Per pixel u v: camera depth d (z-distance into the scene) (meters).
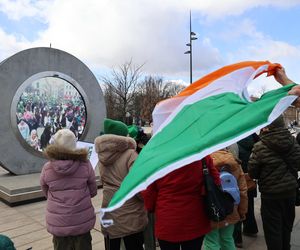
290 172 3.56
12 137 8.33
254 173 3.65
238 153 4.62
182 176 2.54
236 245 4.38
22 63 8.50
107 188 3.27
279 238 3.56
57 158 3.00
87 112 9.85
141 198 3.25
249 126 1.67
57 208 3.02
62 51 9.31
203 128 1.82
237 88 2.20
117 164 3.26
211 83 2.24
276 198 3.53
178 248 2.64
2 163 8.16
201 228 2.61
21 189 6.69
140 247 3.41
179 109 2.14
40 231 5.09
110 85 31.72
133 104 34.59
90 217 3.13
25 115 8.52
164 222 2.58
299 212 5.84
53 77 9.06
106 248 3.38
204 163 2.67
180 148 1.71
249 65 2.26
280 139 3.48
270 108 1.70
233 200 2.73
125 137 3.33
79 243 3.07
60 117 9.24
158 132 2.03
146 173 1.63
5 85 8.23
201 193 2.63
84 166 3.14
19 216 5.88
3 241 2.12
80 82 9.76
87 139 9.91
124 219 3.21
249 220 4.75
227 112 1.85
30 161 8.59
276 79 2.23
